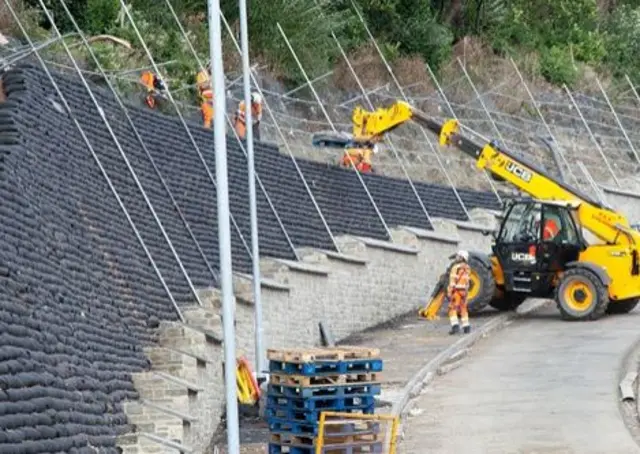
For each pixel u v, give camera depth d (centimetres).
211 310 5541
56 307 4144
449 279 7344
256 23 9575
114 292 4884
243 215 6850
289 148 8419
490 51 12481
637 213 11612
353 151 8506
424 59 11606
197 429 4694
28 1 8062
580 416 5259
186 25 9100
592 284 7538
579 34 13600
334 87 10231
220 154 3731
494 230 8344
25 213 4359
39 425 3384
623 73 13712
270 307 6306
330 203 7869
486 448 4784
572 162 11788
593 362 6353
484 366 6412
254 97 8088
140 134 6425
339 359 4541
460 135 8094
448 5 12681
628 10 14650
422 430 5109
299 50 9819
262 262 6638
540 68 12731
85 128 5806
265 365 5653
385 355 6706
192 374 4809
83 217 5044
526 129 11719
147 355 4822
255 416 5322
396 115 8162
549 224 7712
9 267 3912
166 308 5316
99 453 3753
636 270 7625
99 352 4331
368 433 4488
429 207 8869
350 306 7362
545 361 6444
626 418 5222
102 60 7556
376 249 7738
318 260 7144
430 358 6556
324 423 4344
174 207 6188
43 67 5769
